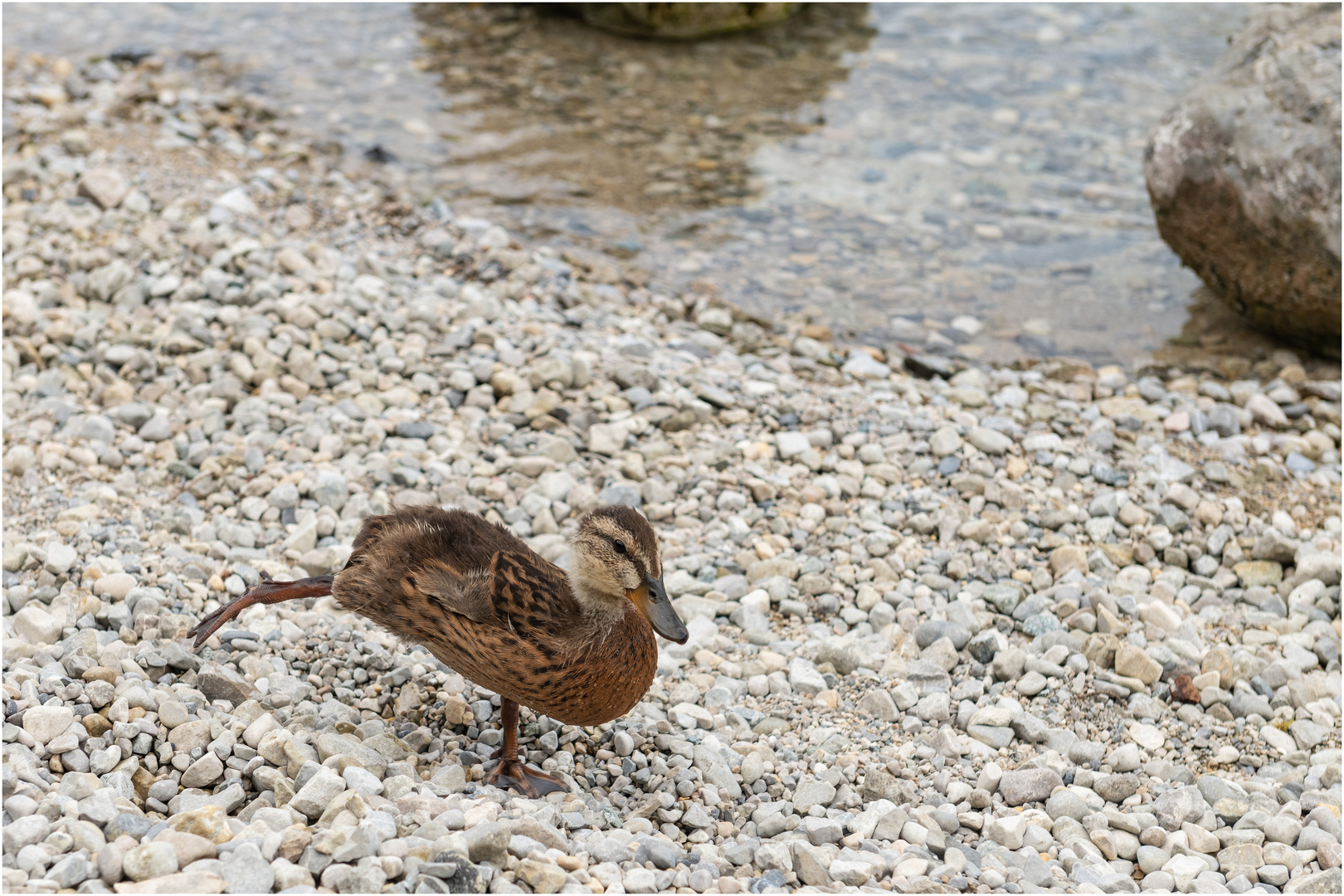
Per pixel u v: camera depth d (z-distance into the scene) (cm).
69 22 1215
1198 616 545
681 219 949
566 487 604
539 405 666
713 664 504
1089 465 650
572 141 1059
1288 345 817
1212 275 815
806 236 941
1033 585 561
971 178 1030
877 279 888
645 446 648
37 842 321
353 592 404
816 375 754
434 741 423
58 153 877
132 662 419
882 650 514
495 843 332
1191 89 809
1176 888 386
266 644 466
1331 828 409
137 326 691
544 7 1307
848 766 440
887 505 612
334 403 662
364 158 986
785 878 363
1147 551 586
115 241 766
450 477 605
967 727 473
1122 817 416
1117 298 877
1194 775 456
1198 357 804
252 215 835
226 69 1133
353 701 444
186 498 570
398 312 743
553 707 391
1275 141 739
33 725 370
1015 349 806
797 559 573
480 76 1170
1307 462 664
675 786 420
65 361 657
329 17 1295
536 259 847
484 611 374
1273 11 805
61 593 470
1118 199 1001
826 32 1291
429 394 680
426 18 1300
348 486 586
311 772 372
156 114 986
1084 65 1215
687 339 782
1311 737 470
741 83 1179
